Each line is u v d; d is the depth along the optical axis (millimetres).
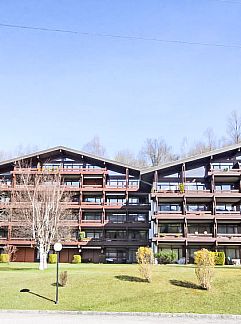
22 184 52938
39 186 47406
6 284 24984
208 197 51812
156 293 22172
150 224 57719
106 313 18938
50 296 22094
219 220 51938
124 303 20562
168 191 52281
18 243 55844
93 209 58781
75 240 57219
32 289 23641
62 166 60312
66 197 52469
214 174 52188
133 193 59750
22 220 47906
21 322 16984
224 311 19328
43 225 37531
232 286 23141
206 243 51406
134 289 23031
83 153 59031
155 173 52938
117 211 59531
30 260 56438
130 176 60344
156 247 50688
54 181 51188
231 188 54875
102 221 58344
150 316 18641
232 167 53281
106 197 60281
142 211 58844
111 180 60312
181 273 26750
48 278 26328
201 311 19312
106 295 22016
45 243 37156
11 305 20469
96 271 29172
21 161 59156
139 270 25859
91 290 23062
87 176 59938
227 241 50438
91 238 57531
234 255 51906
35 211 40125
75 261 53969
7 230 57750
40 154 59156
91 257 57875
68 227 51938
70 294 22422
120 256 57875
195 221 52594
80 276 26484
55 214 40688
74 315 18703
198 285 23516
